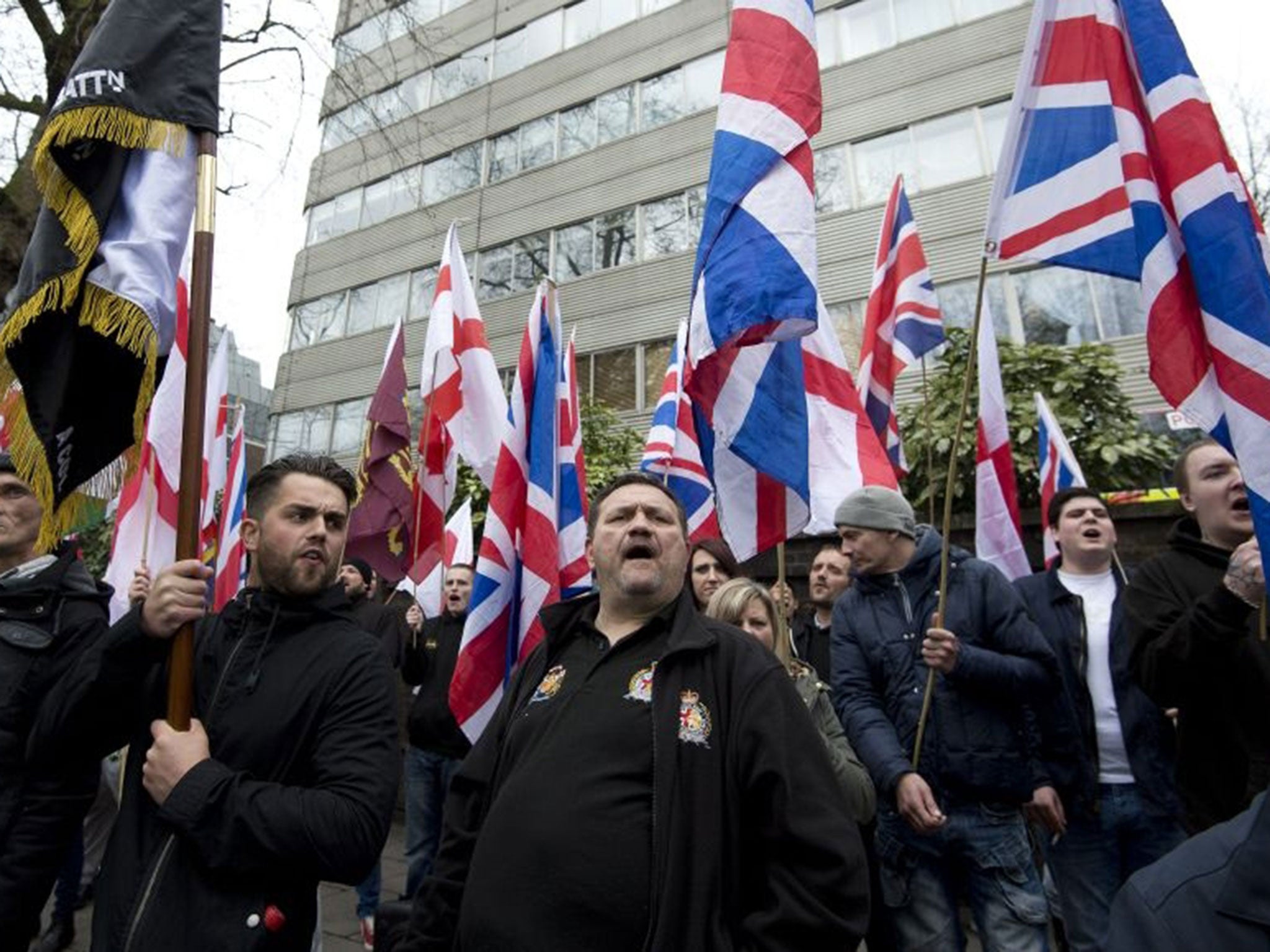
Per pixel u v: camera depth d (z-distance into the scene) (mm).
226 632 2045
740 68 2719
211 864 1644
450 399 4867
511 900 1557
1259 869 1019
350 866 1717
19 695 2211
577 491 3668
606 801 1598
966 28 12898
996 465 4660
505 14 18562
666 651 1752
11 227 5727
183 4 2156
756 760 1604
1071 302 11352
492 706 3084
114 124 2016
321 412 18469
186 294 3840
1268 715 2094
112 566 3676
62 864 2053
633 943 1475
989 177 12156
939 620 2578
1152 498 5746
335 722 1878
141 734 1923
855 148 13391
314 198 20188
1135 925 1092
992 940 2494
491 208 17453
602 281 15617
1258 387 1945
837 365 3613
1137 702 2951
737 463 2791
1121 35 2393
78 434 2152
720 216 2561
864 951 3703
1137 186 2256
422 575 4703
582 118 16906
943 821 2422
